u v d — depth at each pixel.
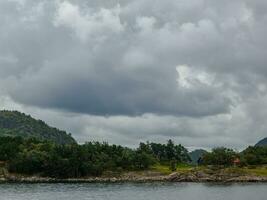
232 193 184.00
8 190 195.75
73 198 159.00
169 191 196.00
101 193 183.00
